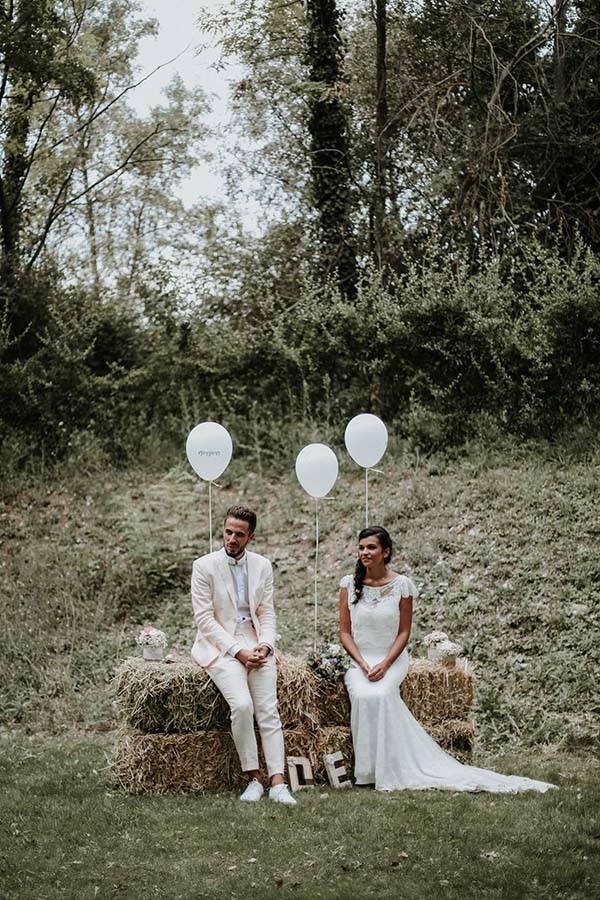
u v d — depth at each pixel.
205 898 4.58
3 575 11.75
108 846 5.33
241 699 6.42
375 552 7.11
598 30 16.08
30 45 15.70
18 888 4.72
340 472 13.34
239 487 13.51
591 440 12.52
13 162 17.14
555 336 13.05
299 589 11.28
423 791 6.41
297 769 6.70
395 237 16.06
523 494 11.79
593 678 8.73
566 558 10.55
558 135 15.58
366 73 17.98
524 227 15.49
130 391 15.16
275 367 14.89
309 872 4.90
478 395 13.59
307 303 14.65
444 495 12.17
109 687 9.38
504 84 16.45
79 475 13.95
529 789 6.38
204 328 15.41
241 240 17.59
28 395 14.59
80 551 12.08
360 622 7.07
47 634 10.40
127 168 19.44
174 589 11.50
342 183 16.20
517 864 4.94
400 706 6.79
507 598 10.13
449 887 4.66
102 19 18.36
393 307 13.91
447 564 10.90
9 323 15.23
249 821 5.70
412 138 16.97
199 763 6.52
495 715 8.38
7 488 13.60
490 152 15.20
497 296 13.59
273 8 17.28
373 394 14.16
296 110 18.27
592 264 13.25
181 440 14.64
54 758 7.44
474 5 16.38
